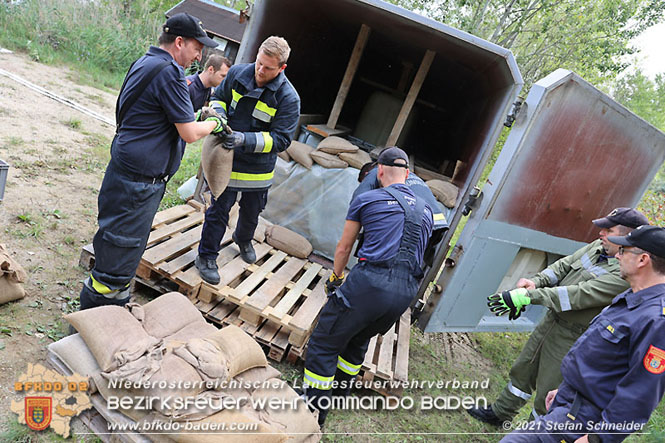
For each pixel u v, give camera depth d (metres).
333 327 2.56
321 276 4.10
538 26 15.77
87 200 4.45
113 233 2.42
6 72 7.46
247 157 3.11
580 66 15.43
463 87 5.80
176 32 2.28
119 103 2.33
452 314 4.06
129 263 2.52
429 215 2.63
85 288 2.60
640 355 1.76
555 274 3.19
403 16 3.87
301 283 3.71
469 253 3.77
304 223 4.50
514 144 3.50
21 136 5.29
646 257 1.90
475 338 4.83
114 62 10.76
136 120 2.29
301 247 4.22
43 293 3.04
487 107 4.74
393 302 2.48
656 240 1.86
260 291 3.37
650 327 1.78
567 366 2.10
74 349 2.15
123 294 2.64
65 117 6.48
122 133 2.32
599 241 3.03
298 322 3.12
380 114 5.84
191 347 2.18
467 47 4.11
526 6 15.20
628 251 1.96
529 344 3.12
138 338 2.21
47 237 3.63
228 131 2.75
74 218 4.05
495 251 3.86
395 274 2.47
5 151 4.78
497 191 3.59
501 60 3.91
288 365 3.23
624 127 3.79
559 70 3.50
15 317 2.75
